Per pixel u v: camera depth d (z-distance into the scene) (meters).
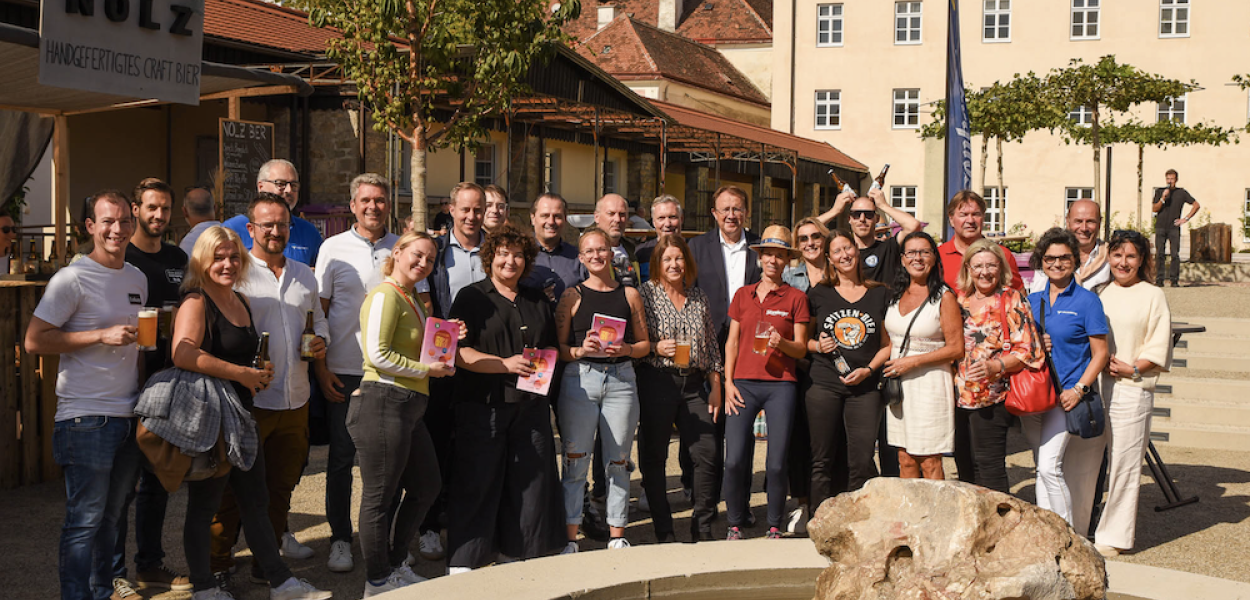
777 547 4.81
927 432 5.88
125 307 4.81
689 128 23.42
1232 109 31.75
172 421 4.62
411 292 5.29
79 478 4.61
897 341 5.96
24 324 7.34
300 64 16.23
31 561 5.69
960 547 3.62
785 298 6.12
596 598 4.25
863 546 3.78
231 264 4.86
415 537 6.46
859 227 7.18
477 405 5.43
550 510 5.62
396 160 16.39
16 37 7.45
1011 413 5.88
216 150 18.08
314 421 6.00
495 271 5.50
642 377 6.09
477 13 12.48
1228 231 22.05
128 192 17.69
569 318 5.93
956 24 10.18
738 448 6.12
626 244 8.05
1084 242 7.16
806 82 36.25
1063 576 3.57
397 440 5.07
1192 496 7.63
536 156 21.23
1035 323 5.87
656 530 6.12
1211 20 31.89
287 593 5.12
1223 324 11.03
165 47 6.77
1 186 12.74
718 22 44.53
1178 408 9.73
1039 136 33.53
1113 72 22.94
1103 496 7.14
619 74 36.56
